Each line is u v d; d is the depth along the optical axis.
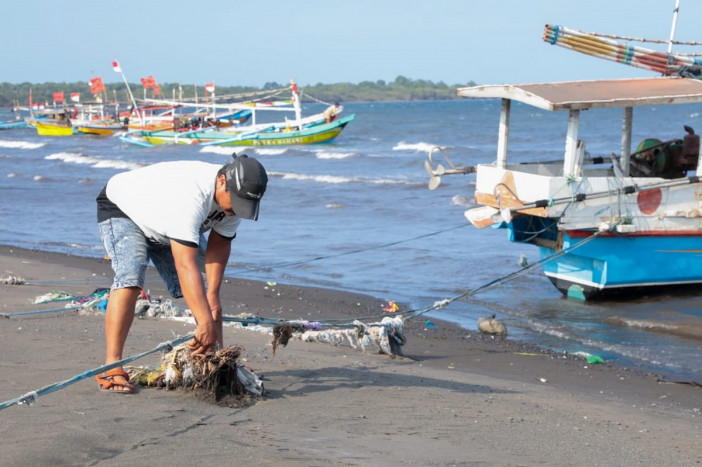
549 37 12.47
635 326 10.96
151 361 6.20
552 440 5.11
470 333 10.53
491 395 6.60
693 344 9.93
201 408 4.80
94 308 9.05
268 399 5.30
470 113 125.38
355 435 4.60
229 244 5.42
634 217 11.98
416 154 48.09
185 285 4.73
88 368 5.70
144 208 4.86
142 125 65.06
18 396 4.76
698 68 13.02
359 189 30.72
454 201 25.98
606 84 12.54
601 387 7.85
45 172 41.84
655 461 4.91
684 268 12.48
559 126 75.75
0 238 19.16
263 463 3.82
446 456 4.34
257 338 8.43
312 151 49.22
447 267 15.41
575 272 12.63
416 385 6.55
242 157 4.81
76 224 21.89
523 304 12.48
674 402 7.38
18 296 10.23
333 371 6.72
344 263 15.97
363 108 186.62
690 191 12.30
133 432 4.17
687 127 13.33
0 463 3.51
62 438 3.93
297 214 24.16
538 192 11.73
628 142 13.01
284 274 14.91
